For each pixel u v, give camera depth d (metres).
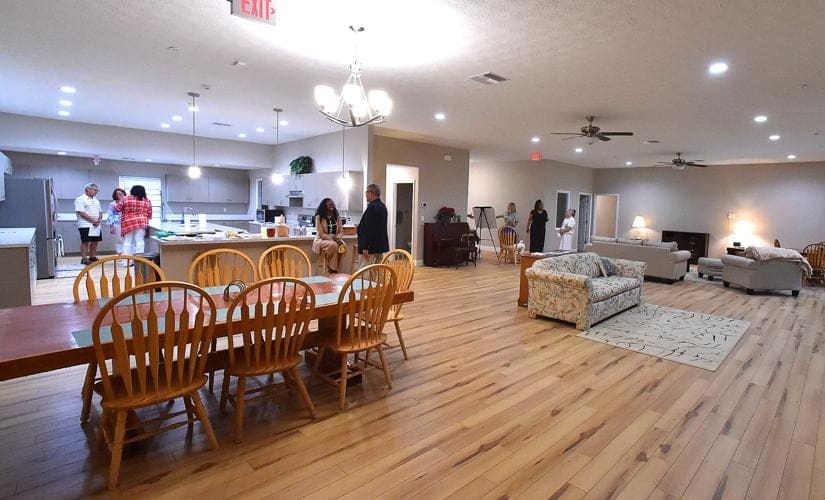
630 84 4.43
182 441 2.33
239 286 2.84
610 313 5.06
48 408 2.64
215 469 2.10
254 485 1.99
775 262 6.70
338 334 2.69
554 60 3.80
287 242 5.23
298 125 7.40
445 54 3.70
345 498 1.92
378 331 2.95
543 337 4.31
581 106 5.42
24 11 3.01
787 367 3.64
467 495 1.96
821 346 4.22
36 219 6.22
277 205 9.60
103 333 2.04
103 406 1.89
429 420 2.63
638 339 4.31
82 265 7.39
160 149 8.51
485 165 12.34
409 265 3.44
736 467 2.22
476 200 12.59
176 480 2.01
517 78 4.32
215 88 5.04
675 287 7.41
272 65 4.11
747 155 9.25
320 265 5.40
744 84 4.29
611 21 2.99
